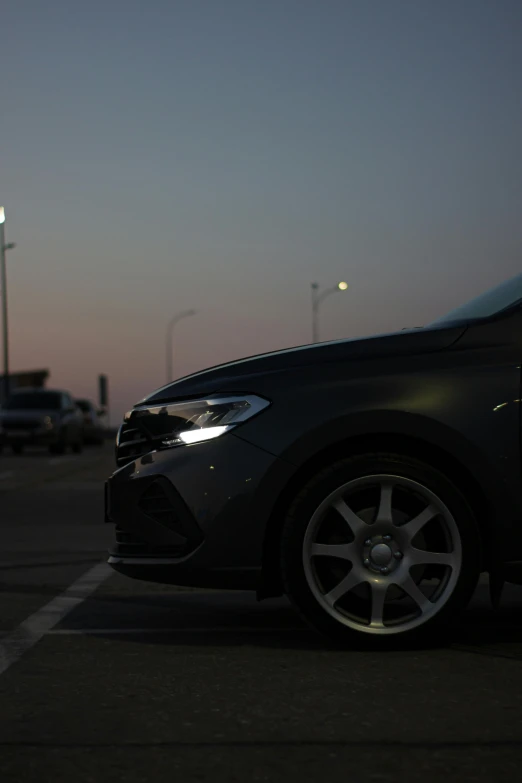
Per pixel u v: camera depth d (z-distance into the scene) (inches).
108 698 161.9
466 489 195.5
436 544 195.3
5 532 413.4
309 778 125.6
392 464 190.5
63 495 605.9
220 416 194.9
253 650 195.8
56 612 237.8
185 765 130.3
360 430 190.9
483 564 195.6
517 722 147.7
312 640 204.1
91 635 211.0
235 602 250.7
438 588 191.9
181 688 167.9
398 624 191.3
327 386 193.6
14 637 209.2
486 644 198.5
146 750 136.1
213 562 193.3
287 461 191.3
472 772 127.3
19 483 714.8
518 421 191.9
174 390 201.6
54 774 127.3
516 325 198.8
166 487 194.9
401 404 190.9
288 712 153.4
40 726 147.1
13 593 264.7
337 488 190.4
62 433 1330.0
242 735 142.3
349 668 179.9
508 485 191.2
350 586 191.0
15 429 1306.6
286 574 191.0
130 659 189.2
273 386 195.0
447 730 144.1
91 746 137.9
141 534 198.1
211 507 192.7
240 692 165.0
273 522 195.5
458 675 174.6
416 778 125.4
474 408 191.6
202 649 197.3
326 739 140.3
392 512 193.0
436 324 209.3
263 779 125.4
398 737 141.0
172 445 196.7
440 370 193.9
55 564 318.7
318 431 190.9
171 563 194.5
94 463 1035.9
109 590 269.3
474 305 215.8
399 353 197.2
